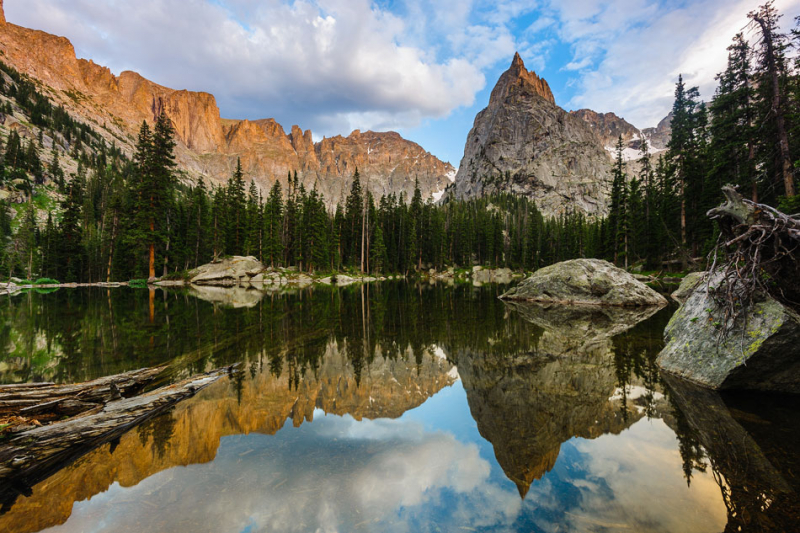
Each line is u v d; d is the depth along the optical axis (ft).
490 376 22.48
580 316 47.57
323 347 30.40
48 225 182.70
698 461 11.90
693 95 109.81
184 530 8.66
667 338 28.25
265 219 164.96
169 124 112.06
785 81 57.62
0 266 165.48
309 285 126.41
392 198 232.53
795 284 19.94
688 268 99.45
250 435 14.28
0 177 276.21
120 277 156.66
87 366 23.86
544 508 9.44
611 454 12.57
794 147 60.80
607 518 8.87
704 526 8.55
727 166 79.00
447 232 246.88
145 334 34.99
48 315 47.03
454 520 8.93
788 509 9.18
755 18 58.29
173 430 14.76
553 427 15.07
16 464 11.40
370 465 11.98
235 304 61.67
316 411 16.97
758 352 17.62
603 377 21.91
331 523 8.84
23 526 9.04
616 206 123.75
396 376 22.56
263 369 23.93
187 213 152.76
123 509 9.60
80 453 12.76
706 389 19.43
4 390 16.57
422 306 60.95
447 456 12.62
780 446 12.82
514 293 73.87
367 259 190.08
